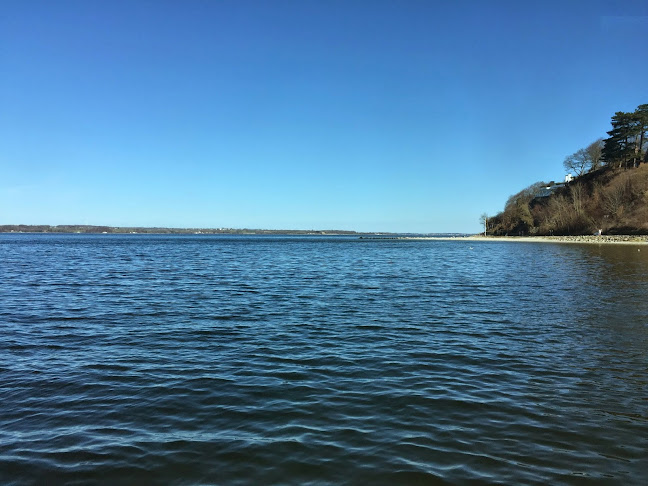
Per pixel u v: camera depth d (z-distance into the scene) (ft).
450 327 50.49
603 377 33.17
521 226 506.89
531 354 39.42
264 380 32.42
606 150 418.51
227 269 127.03
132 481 19.49
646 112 395.55
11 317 55.26
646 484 19.27
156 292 77.82
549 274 111.14
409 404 27.99
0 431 24.21
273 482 19.31
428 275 110.52
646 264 139.54
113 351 40.14
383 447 22.36
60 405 27.81
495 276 107.14
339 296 74.13
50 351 40.06
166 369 34.99
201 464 20.79
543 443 22.86
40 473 20.08
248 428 24.54
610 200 364.79
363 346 42.14
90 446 22.54
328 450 22.06
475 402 28.30
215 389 30.58
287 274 112.47
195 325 50.98
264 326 50.67
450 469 20.36
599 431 24.22
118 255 199.31
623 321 53.42
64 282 92.27
